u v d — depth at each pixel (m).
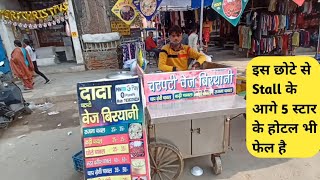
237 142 3.52
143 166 2.17
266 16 8.38
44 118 4.91
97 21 8.53
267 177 2.72
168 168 2.66
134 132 2.11
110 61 8.82
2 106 4.40
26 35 9.16
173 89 2.40
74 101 5.85
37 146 3.75
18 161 3.35
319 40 7.08
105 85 2.01
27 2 9.33
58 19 8.21
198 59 3.16
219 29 11.88
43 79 7.79
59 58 9.67
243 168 2.90
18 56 6.36
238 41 9.95
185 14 9.61
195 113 2.12
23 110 5.02
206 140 2.58
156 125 2.41
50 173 3.01
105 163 2.12
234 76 2.52
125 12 5.08
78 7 8.27
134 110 2.07
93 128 2.05
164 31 9.74
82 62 8.80
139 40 8.65
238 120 4.29
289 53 9.02
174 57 3.22
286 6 8.54
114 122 2.07
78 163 2.85
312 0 8.80
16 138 4.08
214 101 2.41
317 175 2.71
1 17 7.88
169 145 2.44
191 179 2.74
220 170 2.76
